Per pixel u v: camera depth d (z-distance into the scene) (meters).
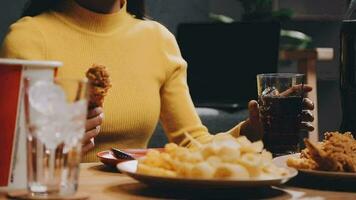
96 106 1.32
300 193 1.04
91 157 1.72
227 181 0.93
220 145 1.02
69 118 0.89
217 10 4.77
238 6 4.82
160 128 3.00
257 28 3.39
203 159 1.00
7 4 3.71
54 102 0.88
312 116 1.59
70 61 1.73
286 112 1.35
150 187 1.06
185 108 1.86
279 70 4.84
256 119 1.51
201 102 3.46
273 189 1.07
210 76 3.51
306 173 1.09
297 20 4.92
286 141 1.36
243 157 1.00
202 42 3.55
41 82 0.88
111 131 1.75
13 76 0.97
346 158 1.10
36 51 1.70
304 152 1.21
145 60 1.84
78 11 1.77
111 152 1.35
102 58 1.77
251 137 1.52
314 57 3.63
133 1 1.94
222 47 3.48
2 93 0.96
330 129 4.93
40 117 0.89
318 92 4.95
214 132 3.05
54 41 1.73
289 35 4.39
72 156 0.91
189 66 3.57
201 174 0.95
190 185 0.94
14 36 1.71
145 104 1.80
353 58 1.53
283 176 1.00
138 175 0.97
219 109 3.18
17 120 0.98
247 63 3.41
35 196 0.91
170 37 1.92
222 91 3.47
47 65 0.98
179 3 4.37
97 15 1.77
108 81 1.29
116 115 1.75
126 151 1.38
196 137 1.81
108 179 1.13
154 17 4.25
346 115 1.56
